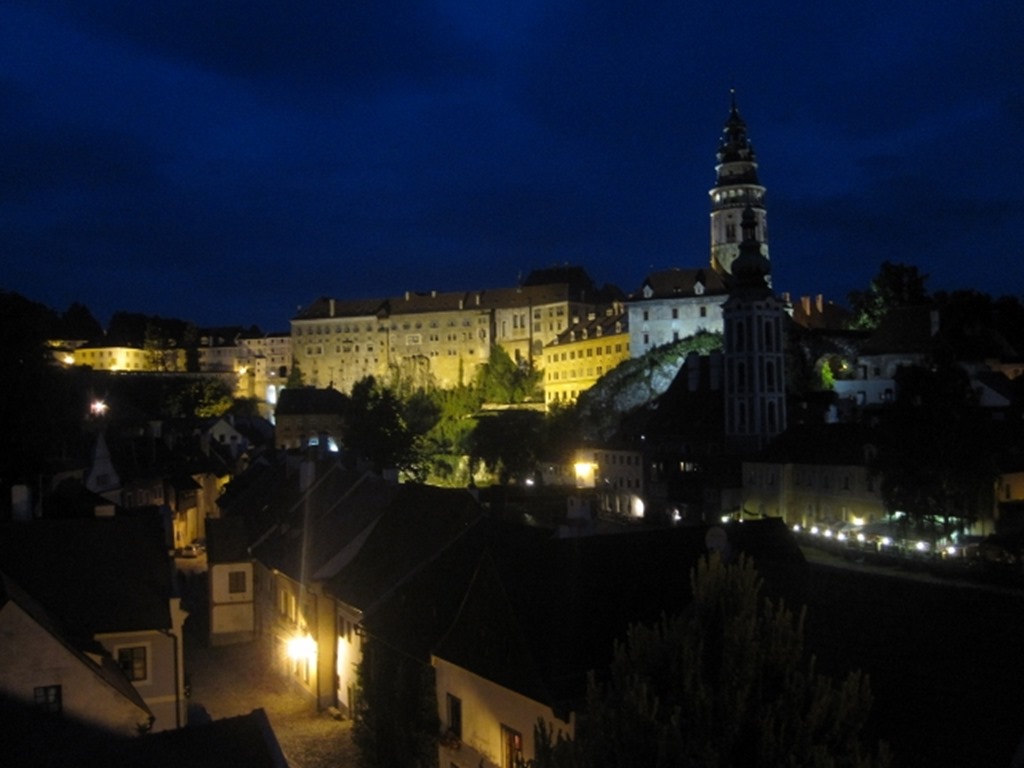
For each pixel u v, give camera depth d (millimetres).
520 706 27562
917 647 21219
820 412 129250
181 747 22078
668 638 18312
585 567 29719
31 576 37469
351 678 43438
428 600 36000
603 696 19609
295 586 49812
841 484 93375
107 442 92375
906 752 19203
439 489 44625
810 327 175000
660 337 180250
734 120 185625
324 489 55594
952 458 75688
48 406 61562
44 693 28156
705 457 121750
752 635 17516
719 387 134625
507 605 28312
